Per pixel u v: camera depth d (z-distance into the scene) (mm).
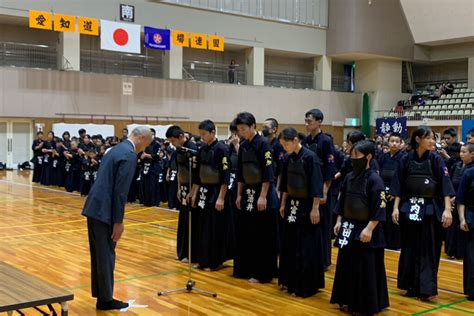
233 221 6438
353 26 24797
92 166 12945
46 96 19250
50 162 15633
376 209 4449
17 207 11344
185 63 23516
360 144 4566
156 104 21391
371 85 26703
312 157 5125
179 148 6371
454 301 5094
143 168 11820
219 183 6160
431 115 23516
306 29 25453
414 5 24734
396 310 4781
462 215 5207
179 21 21859
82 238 7980
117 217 4586
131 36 20016
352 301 4590
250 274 5781
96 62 21516
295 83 26969
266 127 6629
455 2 23094
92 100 20062
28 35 20453
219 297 5145
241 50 24844
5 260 6512
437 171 5023
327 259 6242
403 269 5207
